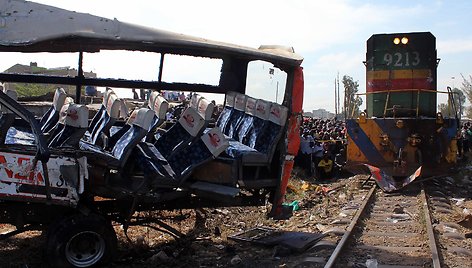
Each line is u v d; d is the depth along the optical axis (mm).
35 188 6035
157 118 7031
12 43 5652
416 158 13883
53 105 8297
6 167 5934
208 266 6805
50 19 5789
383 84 15227
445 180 15242
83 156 6230
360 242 7922
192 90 8500
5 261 6559
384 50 15234
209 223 9312
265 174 7777
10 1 5781
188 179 7414
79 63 7500
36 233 8188
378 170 13562
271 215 7777
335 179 17125
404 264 6676
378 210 10617
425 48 14852
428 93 14820
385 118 14367
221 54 7902
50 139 6836
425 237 8016
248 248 7785
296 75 7738
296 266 6652
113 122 7293
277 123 7656
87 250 6410
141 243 7633
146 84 7992
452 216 9859
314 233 8438
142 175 6832
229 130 8820
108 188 6574
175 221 8914
